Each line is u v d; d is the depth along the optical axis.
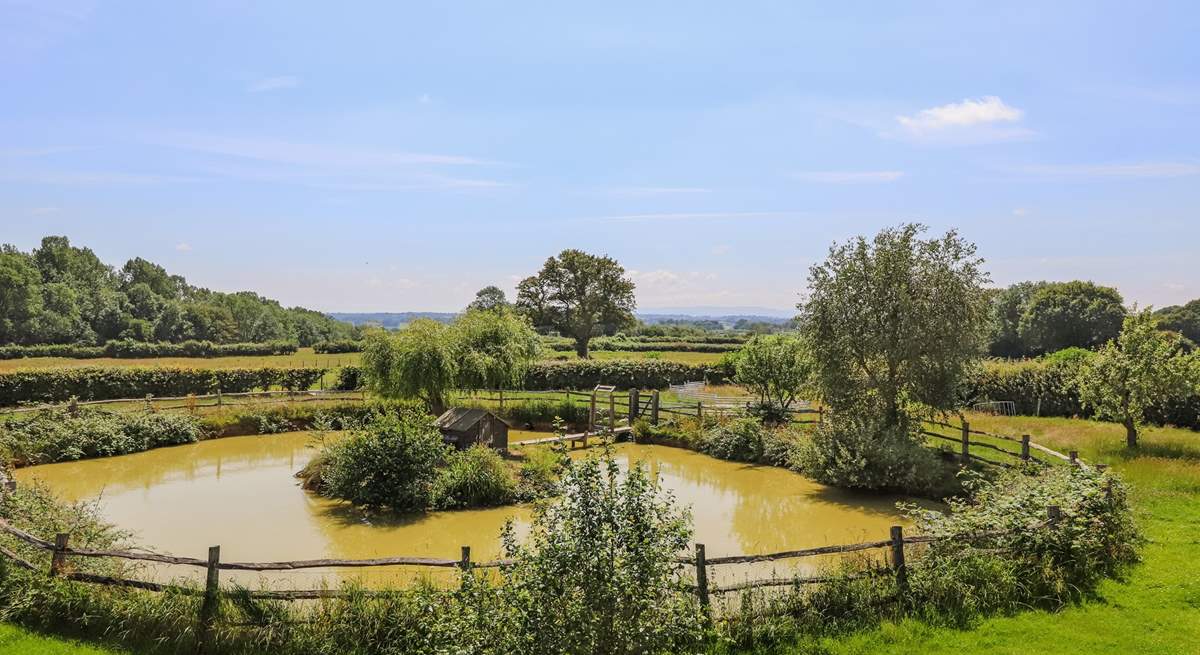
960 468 16.31
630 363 37.59
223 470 18.16
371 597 7.53
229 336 93.25
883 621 7.83
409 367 20.48
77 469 18.09
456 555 11.68
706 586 7.73
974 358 17.41
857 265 17.48
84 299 82.31
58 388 26.72
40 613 7.43
